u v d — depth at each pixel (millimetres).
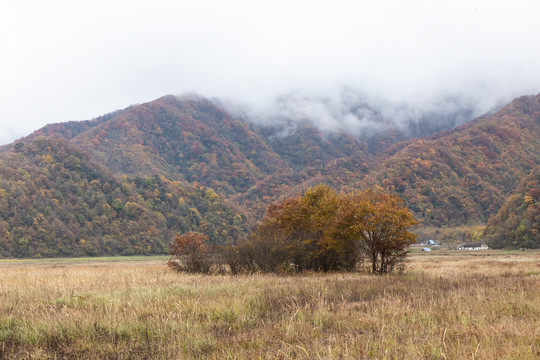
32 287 16344
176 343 7688
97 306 11180
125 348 7523
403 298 11789
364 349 6926
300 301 11789
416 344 6953
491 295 11984
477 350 6438
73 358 7219
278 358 6637
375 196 26875
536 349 6441
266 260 26984
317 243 27391
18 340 8367
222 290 14359
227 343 7473
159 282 18516
